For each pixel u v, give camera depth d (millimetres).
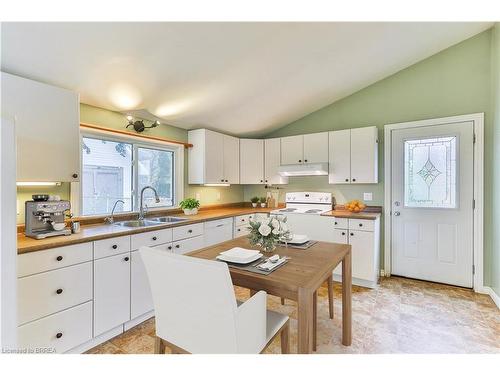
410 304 2545
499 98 2545
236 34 2008
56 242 1630
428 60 3164
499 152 2543
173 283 1165
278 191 4359
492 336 1983
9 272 1201
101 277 1889
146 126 2977
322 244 1962
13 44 1584
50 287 1607
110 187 2680
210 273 1031
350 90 3590
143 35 1779
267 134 4469
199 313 1120
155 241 2328
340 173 3520
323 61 2742
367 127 3324
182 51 2045
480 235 2822
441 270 3057
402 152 3289
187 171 3566
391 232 3355
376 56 2885
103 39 1726
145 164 3070
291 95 3342
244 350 1109
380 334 2020
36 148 1787
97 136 2529
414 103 3252
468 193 2904
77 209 2314
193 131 3541
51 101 1866
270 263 1487
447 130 3018
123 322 2041
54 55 1748
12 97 1678
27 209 1769
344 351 1798
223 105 3145
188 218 2941
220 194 4172
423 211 3158
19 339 1476
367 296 2742
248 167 4117
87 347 1832
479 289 2816
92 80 2086
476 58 2885
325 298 2713
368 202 3564
